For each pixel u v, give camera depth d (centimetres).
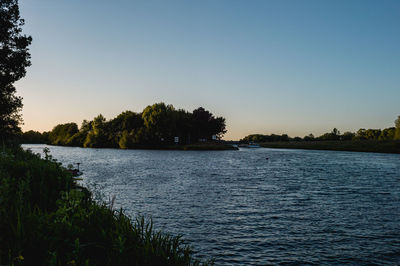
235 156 8712
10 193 866
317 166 5319
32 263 527
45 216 666
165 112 13862
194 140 16225
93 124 15550
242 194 2416
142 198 2139
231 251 1162
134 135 13450
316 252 1170
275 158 7800
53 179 1198
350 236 1373
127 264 559
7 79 3925
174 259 623
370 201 2195
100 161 5984
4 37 4009
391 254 1157
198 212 1767
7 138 4525
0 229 604
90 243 598
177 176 3581
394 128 17612
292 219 1661
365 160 7000
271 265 1038
